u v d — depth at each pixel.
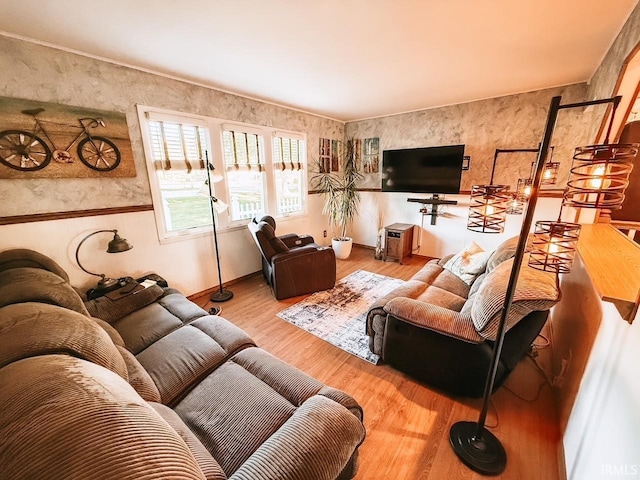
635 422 0.71
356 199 4.86
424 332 1.59
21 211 1.92
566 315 1.83
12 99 1.80
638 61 1.56
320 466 0.75
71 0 1.42
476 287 2.01
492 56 2.19
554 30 1.78
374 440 1.39
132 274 2.54
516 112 3.27
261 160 3.56
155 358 1.38
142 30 1.74
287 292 2.98
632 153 0.75
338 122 4.73
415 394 1.68
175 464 0.47
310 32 1.79
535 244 1.00
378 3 1.49
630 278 1.00
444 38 1.89
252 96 3.27
